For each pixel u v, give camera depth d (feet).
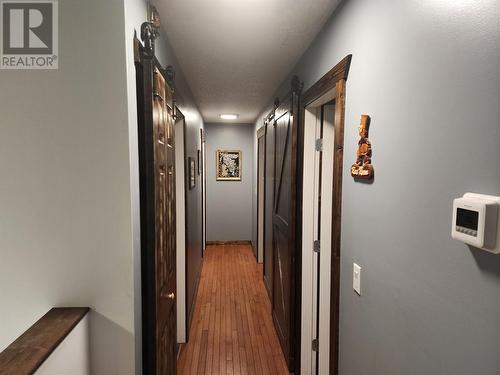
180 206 8.34
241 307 10.93
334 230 4.81
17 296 3.45
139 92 3.82
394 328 3.24
